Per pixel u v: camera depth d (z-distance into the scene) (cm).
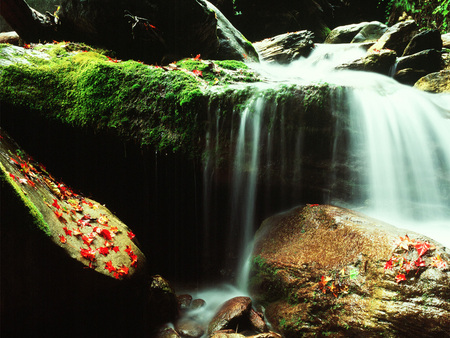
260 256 366
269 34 1227
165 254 452
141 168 409
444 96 596
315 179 410
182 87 391
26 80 387
